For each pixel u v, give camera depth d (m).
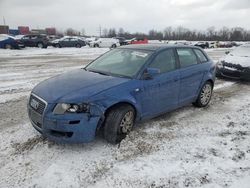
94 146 4.11
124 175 3.45
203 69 5.93
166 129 4.85
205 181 3.37
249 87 8.69
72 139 3.76
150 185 3.27
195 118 5.48
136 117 4.50
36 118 3.94
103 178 3.38
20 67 12.40
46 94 3.92
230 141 4.48
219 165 3.73
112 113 4.08
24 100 6.58
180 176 3.46
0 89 7.66
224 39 95.62
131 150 4.05
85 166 3.61
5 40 26.30
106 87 4.05
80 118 3.71
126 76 4.51
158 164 3.71
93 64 5.29
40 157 3.79
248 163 3.81
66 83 4.19
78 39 34.34
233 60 9.59
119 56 5.18
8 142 4.21
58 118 3.67
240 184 3.33
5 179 3.30
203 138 4.56
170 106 5.20
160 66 4.89
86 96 3.78
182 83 5.31
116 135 4.14
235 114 5.84
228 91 8.03
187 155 3.98
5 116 5.39
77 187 3.20
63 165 3.61
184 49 5.65
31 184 3.23
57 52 23.62
